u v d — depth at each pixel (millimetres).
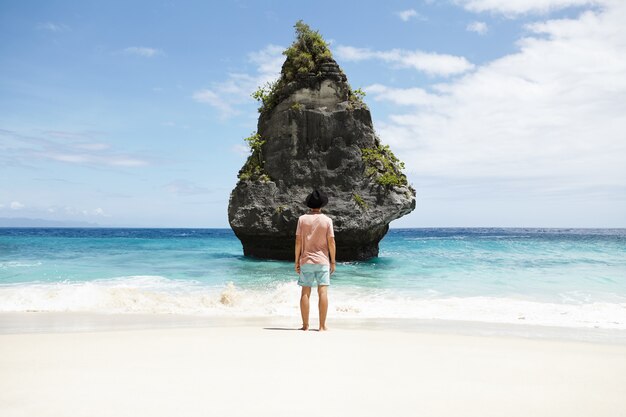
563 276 15617
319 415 2701
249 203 22609
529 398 3125
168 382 3365
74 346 4891
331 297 11430
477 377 3701
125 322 7543
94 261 19984
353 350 4809
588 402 3059
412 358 4445
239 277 15234
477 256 24406
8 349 4703
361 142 22766
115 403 2857
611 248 31234
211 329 6512
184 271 16781
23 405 2807
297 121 22812
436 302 10547
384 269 17844
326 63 23250
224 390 3174
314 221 6902
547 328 7504
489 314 9008
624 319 8469
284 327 7117
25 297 9742
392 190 22234
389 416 2703
